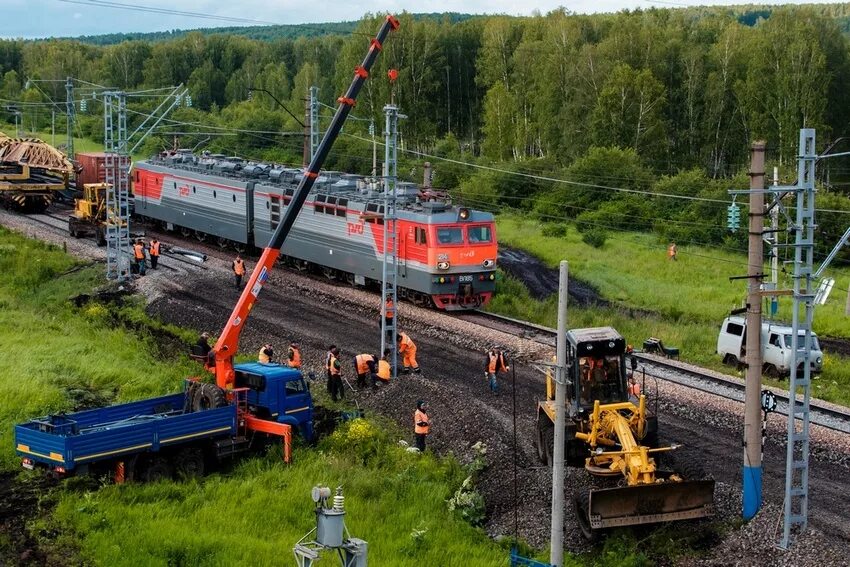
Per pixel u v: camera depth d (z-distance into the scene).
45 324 39.09
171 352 35.81
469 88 101.00
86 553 19.61
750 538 20.66
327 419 28.86
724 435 26.75
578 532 21.58
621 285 51.66
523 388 30.88
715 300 49.38
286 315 39.66
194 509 22.23
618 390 23.41
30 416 28.09
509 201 72.19
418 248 40.19
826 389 33.19
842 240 28.75
